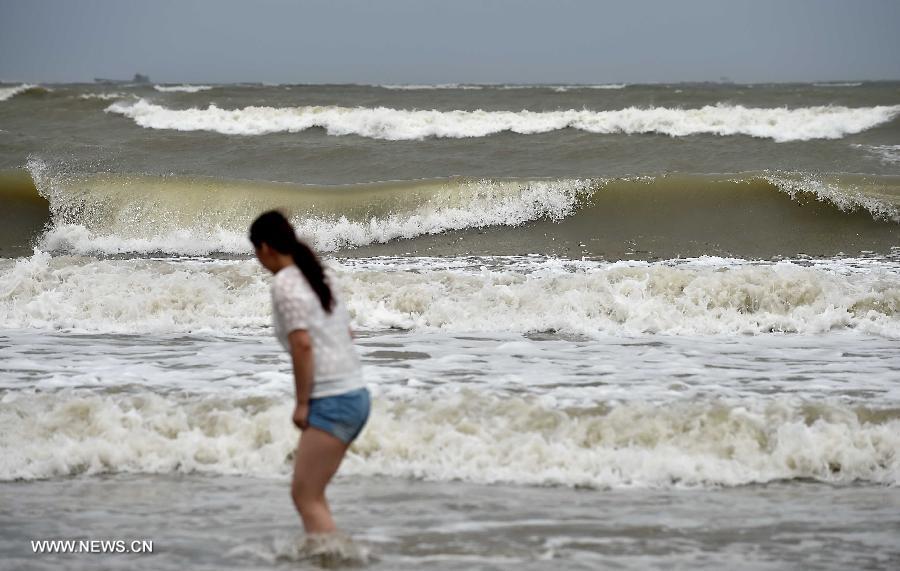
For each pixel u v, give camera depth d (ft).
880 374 57.26
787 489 41.27
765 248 113.91
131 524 35.91
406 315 75.92
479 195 127.95
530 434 45.21
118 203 129.39
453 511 37.55
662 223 123.13
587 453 43.88
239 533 34.76
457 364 59.82
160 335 71.26
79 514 37.17
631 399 50.47
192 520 36.35
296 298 29.91
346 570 31.04
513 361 60.95
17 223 127.65
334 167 156.15
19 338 69.62
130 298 78.89
